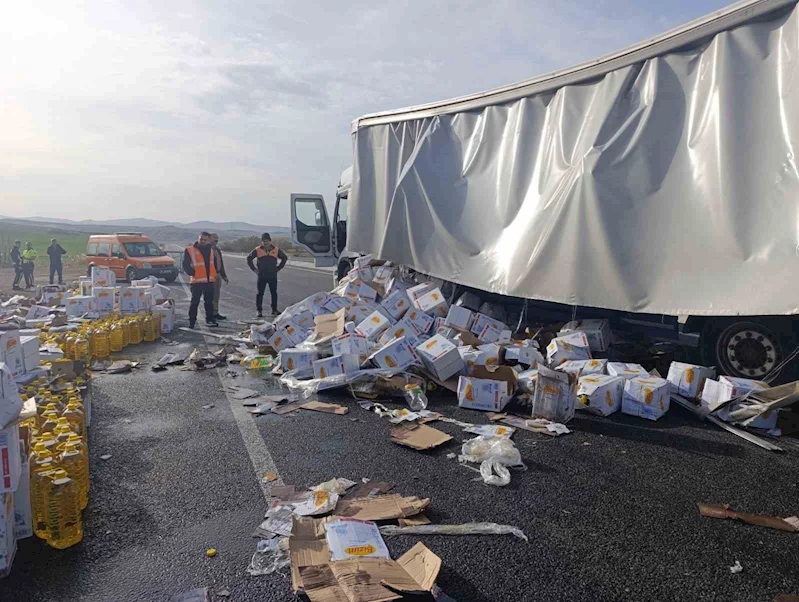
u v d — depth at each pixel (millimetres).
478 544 3051
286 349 7160
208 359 7570
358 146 10461
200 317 12008
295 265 31438
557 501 3561
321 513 3320
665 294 5414
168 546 3049
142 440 4672
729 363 5746
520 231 6996
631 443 4613
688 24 5480
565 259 6305
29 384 4828
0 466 2701
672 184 5508
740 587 2686
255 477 3930
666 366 6414
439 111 8688
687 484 3816
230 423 5109
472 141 8156
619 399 5453
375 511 3344
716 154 5141
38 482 3107
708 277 5098
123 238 21422
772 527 3232
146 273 20453
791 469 4074
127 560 2920
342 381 6031
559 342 6664
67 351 7012
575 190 6230
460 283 7797
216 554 2969
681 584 2705
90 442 4625
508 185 7352
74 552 2992
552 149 6793
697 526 3250
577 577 2754
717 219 5074
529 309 8164
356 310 8281
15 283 19562
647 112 5773
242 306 13828
